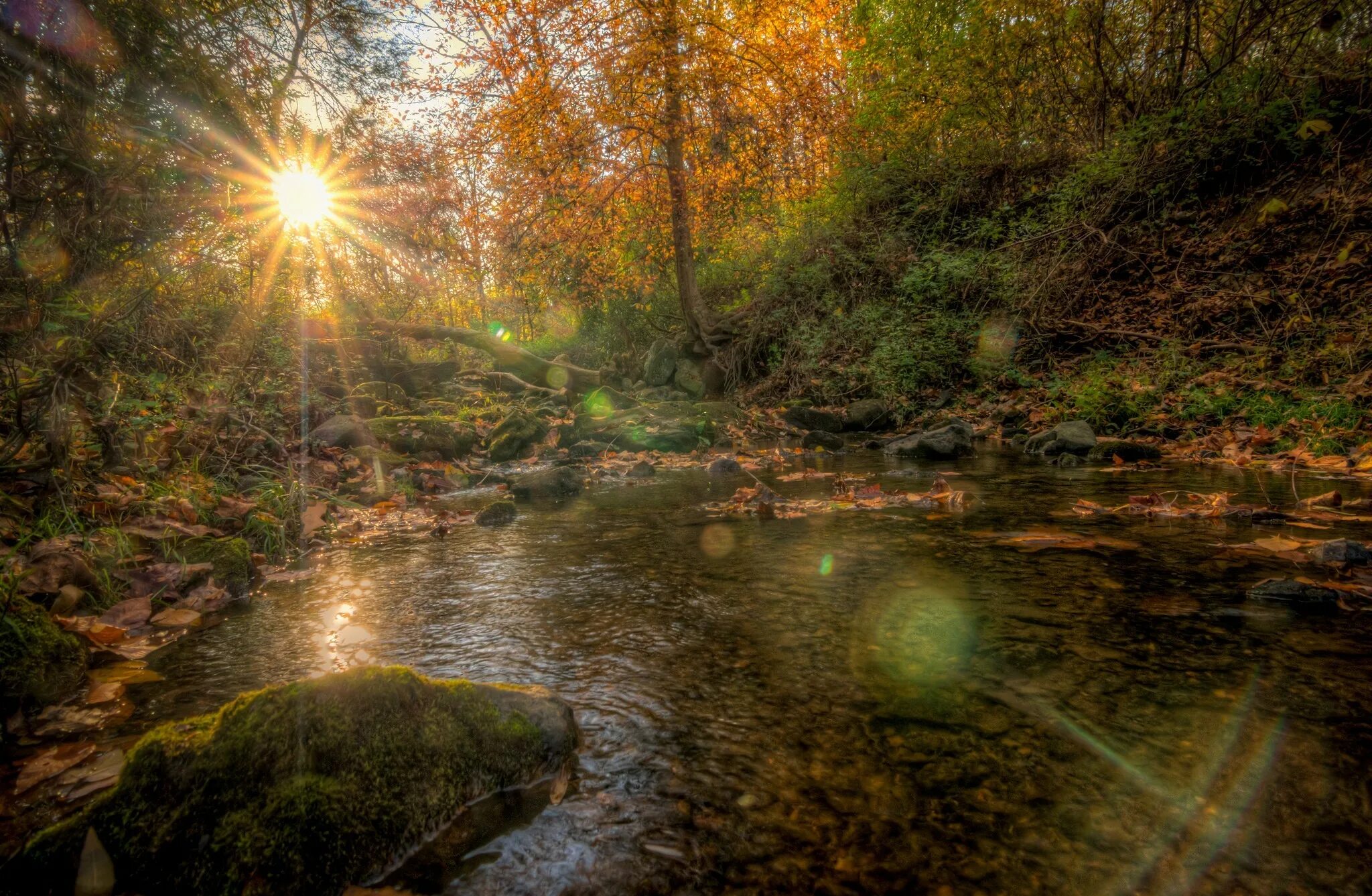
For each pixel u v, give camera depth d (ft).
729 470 17.03
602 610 6.53
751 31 35.55
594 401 29.50
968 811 3.31
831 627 5.81
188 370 14.34
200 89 9.49
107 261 9.17
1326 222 21.56
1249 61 26.07
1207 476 12.84
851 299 33.24
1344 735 3.80
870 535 9.18
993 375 26.02
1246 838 3.04
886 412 26.37
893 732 4.05
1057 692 4.47
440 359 40.22
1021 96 32.37
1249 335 20.66
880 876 2.90
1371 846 2.95
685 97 34.63
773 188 39.14
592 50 33.01
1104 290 25.95
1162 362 21.20
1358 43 22.95
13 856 3.16
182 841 3.11
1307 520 8.94
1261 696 4.28
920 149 35.27
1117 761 3.67
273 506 10.63
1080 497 11.22
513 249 37.65
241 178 10.66
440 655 5.55
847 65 40.65
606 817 3.38
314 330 25.46
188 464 11.34
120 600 6.85
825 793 3.50
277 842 3.05
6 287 7.83
